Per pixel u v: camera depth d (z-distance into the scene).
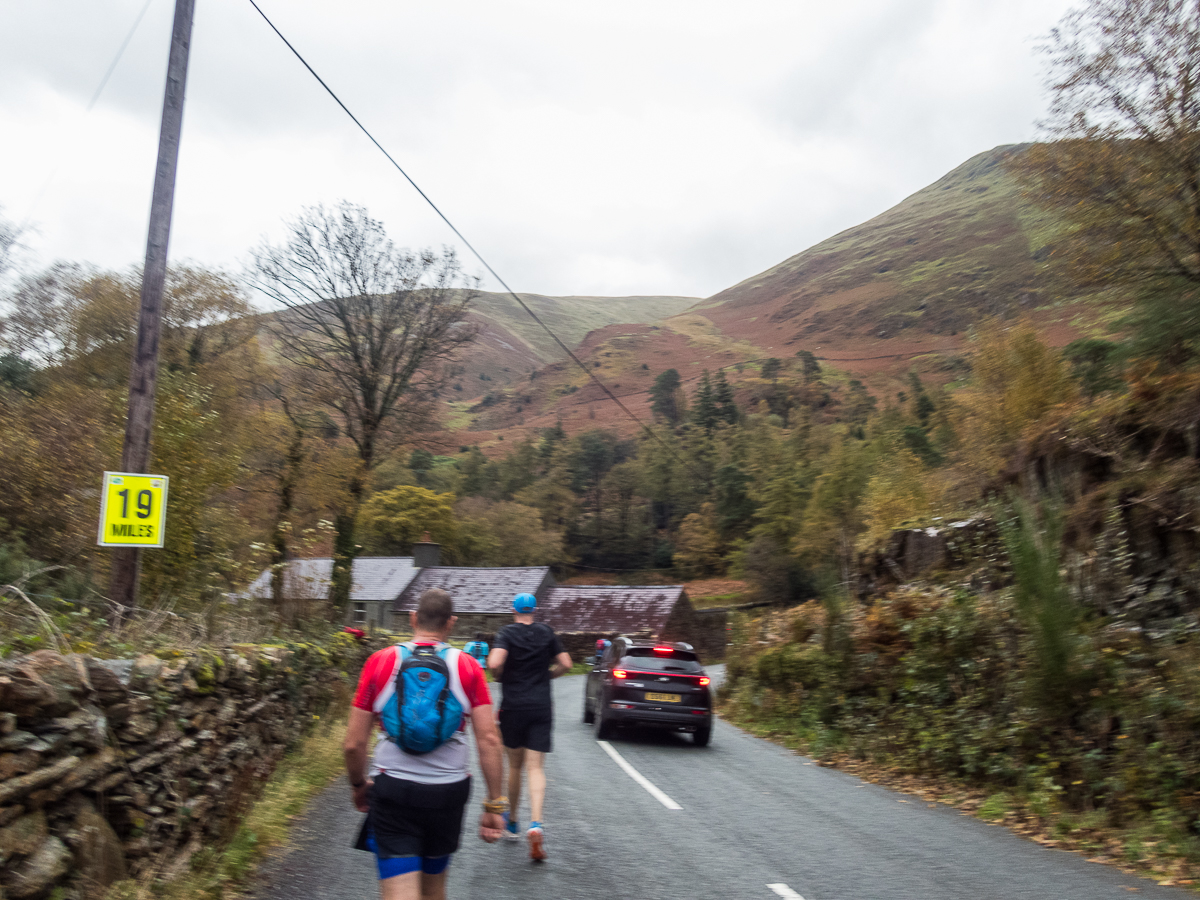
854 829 7.22
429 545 54.94
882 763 10.71
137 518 7.84
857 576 18.92
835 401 158.75
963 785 9.23
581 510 97.56
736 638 20.69
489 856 6.04
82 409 15.38
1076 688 8.12
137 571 8.03
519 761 6.48
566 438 135.88
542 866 5.80
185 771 5.34
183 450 11.05
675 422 151.00
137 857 4.44
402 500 68.69
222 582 10.91
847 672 12.65
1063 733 8.16
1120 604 10.27
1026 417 18.91
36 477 13.38
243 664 6.74
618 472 95.38
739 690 19.09
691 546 81.75
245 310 30.20
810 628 15.91
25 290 23.33
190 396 11.62
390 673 3.45
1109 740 7.73
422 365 29.42
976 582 12.13
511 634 6.52
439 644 3.62
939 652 10.45
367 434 28.42
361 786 3.56
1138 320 14.88
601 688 13.74
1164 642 8.80
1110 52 14.01
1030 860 6.20
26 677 3.59
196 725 5.58
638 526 91.06
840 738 12.22
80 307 25.02
